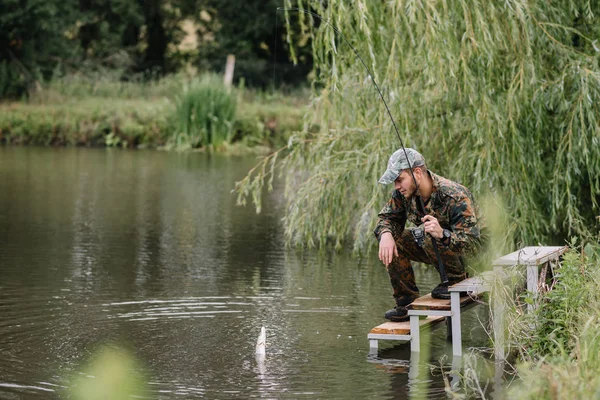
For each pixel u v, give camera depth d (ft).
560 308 20.80
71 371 19.99
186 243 38.78
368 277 31.89
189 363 20.75
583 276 21.26
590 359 16.49
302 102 114.52
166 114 100.32
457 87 31.19
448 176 32.91
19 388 18.69
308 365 20.72
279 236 41.22
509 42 30.42
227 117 97.76
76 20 133.69
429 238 22.48
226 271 32.65
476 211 22.59
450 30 29.22
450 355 21.75
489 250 23.06
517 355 21.58
